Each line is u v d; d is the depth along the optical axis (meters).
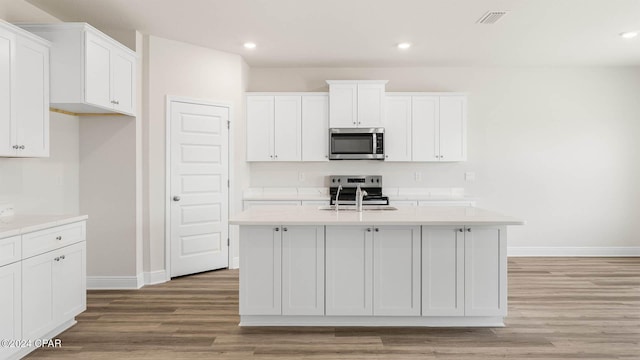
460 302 3.01
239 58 5.00
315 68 5.59
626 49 4.77
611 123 5.58
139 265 4.20
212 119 4.76
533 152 5.61
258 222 2.87
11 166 3.18
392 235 3.01
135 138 4.11
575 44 4.58
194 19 3.84
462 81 5.60
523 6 3.53
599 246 5.61
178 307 3.53
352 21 3.89
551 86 5.59
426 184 5.61
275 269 3.01
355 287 3.02
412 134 5.31
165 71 4.38
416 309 3.01
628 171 5.59
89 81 3.29
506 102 5.61
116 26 4.02
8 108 2.74
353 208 3.73
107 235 4.12
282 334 2.93
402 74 5.59
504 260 3.01
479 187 5.57
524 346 2.73
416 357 2.57
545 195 5.55
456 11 3.64
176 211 4.48
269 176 5.61
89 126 4.09
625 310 3.42
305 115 5.30
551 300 3.68
